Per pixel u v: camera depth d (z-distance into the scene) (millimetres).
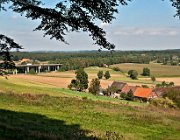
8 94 42781
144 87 106625
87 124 27484
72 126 25422
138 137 24516
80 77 105062
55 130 21656
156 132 27703
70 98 46125
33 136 16609
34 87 84312
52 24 10148
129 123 30609
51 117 28938
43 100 40969
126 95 96250
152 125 30844
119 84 112625
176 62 197500
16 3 9570
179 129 29922
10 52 9641
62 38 10344
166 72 165250
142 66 180250
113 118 32531
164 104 54562
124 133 25188
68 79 124062
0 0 9250
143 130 28000
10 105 34531
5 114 27109
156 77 151000
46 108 35188
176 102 54469
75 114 32719
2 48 9500
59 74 138250
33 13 9859
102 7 9602
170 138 25734
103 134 21484
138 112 38938
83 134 20531
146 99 96750
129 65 180875
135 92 101500
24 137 15914
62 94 76625
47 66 145625
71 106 38312
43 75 130875
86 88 106312
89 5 9609
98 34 10125
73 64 151500
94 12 9797
